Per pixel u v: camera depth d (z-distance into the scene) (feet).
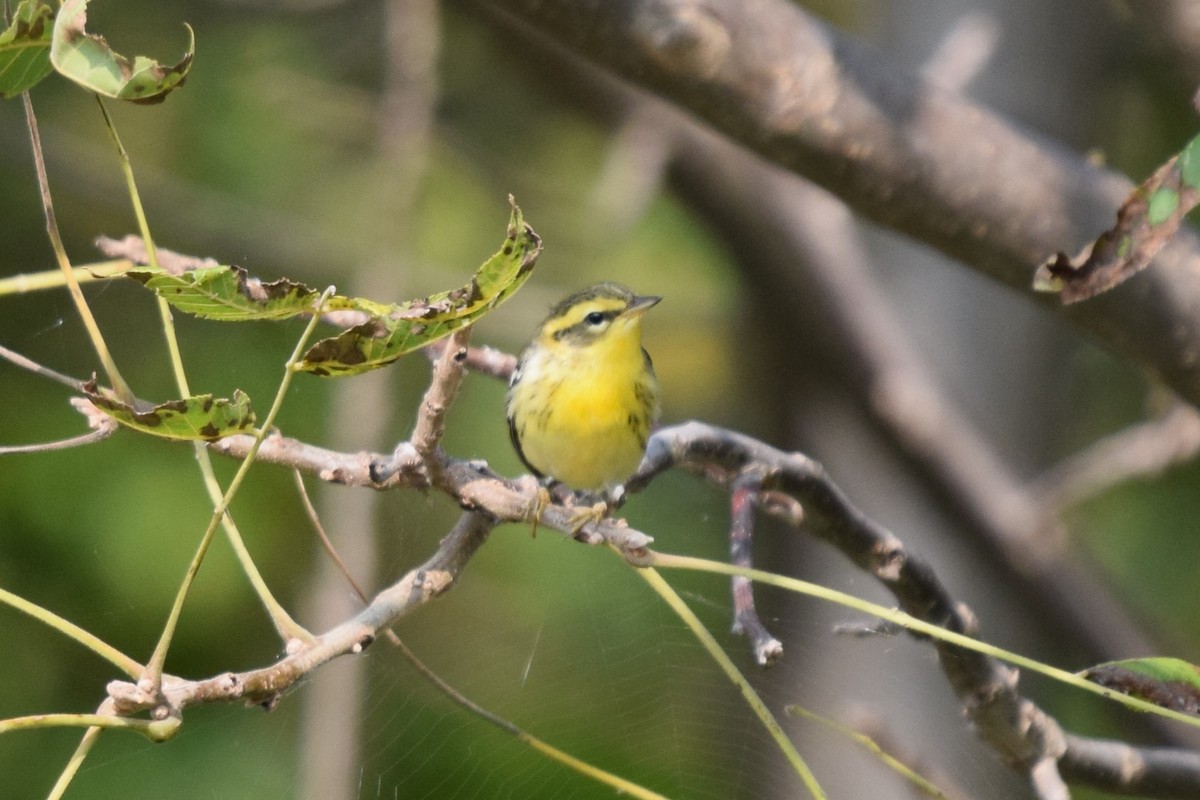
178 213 42.06
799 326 38.42
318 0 42.16
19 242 41.22
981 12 35.40
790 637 36.50
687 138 38.40
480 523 15.20
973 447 35.96
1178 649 37.19
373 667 33.12
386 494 35.63
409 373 43.04
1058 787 18.38
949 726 34.14
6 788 33.71
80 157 41.27
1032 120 34.50
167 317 14.29
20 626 35.91
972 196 19.31
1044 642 36.40
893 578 18.65
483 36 40.32
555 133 48.37
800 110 18.92
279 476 37.83
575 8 18.13
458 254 45.91
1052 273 12.95
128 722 12.17
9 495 36.70
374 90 45.39
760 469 18.13
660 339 48.88
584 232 46.01
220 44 44.01
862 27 41.22
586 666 37.47
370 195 41.27
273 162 45.29
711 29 18.44
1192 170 12.51
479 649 37.58
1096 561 38.42
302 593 35.63
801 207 38.42
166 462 37.52
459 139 43.37
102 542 36.40
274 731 34.99
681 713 36.24
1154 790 19.49
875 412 36.83
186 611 36.17
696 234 49.26
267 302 11.63
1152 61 37.58
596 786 33.78
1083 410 43.01
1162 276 18.95
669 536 42.29
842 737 34.42
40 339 38.99
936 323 37.32
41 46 13.19
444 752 33.76
